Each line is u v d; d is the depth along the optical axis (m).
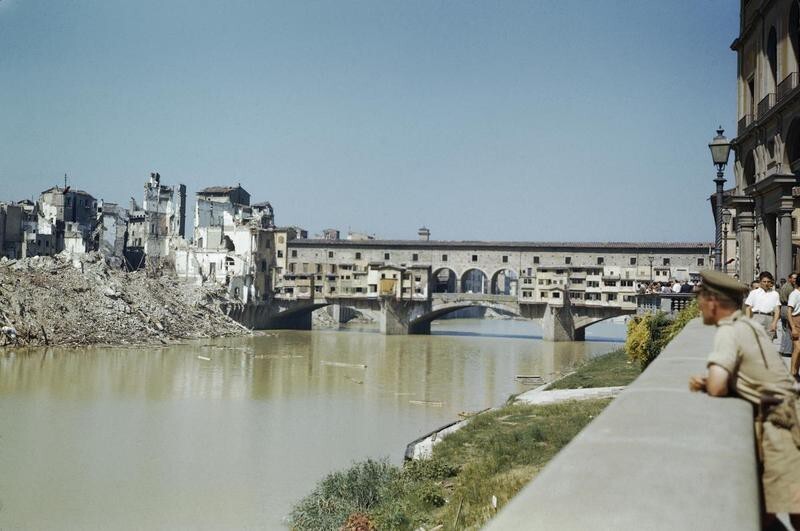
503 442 34.34
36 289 124.62
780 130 42.34
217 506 40.75
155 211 180.25
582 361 106.00
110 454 51.56
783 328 27.25
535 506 3.70
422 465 33.72
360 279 166.75
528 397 49.25
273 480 45.59
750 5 49.19
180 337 132.75
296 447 53.81
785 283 28.22
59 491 43.22
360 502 34.00
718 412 5.69
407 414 67.12
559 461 4.46
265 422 62.75
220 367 98.38
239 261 169.75
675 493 3.82
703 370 8.00
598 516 3.54
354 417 65.44
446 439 38.00
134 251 185.62
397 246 173.62
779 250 42.25
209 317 149.50
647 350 44.12
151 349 116.56
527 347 132.25
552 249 164.88
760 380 6.50
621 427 5.21
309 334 155.75
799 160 40.91
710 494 3.81
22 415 63.38
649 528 3.39
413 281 159.62
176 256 174.38
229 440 55.91
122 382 82.62
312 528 32.75
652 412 5.70
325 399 75.19
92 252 153.75
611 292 148.38
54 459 50.06
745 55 50.84
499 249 168.12
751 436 4.98
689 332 13.45
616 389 46.56
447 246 171.12
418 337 152.25
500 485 28.11
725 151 32.41
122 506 40.84
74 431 58.19
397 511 28.19
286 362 105.62
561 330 147.38
